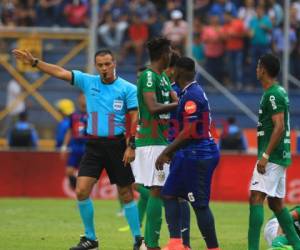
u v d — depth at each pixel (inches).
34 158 2632.9
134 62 3021.7
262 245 1492.4
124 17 3053.6
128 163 1355.8
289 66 2987.2
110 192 2600.9
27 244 1491.1
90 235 1384.1
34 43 2974.9
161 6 3100.4
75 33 2970.0
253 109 2997.0
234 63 2987.2
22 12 3134.8
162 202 1327.5
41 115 2994.6
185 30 2938.0
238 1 3038.9
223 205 2423.7
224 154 2593.5
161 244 1501.0
